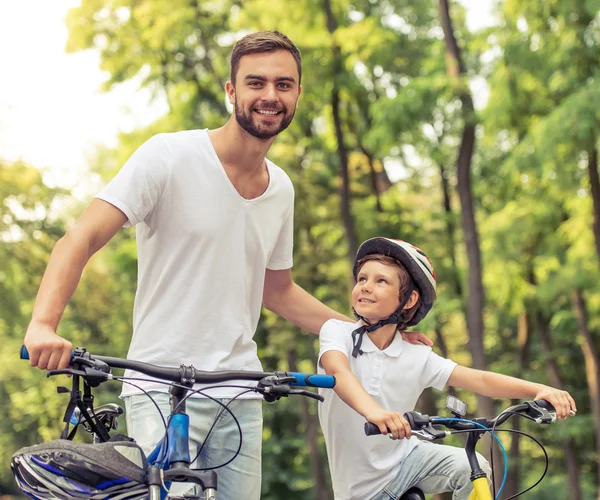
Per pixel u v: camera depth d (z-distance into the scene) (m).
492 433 2.98
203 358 3.27
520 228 19.62
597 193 17.25
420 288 3.48
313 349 21.38
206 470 2.84
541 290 19.66
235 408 3.32
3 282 20.91
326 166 21.92
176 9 20.55
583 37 15.95
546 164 15.88
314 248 21.91
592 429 21.56
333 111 19.50
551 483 25.95
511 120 17.22
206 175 3.27
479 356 17.08
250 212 3.34
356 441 3.46
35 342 2.55
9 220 20.80
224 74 22.11
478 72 20.44
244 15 19.16
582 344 21.02
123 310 26.03
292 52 3.26
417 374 3.50
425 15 20.81
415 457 3.47
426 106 17.03
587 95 14.91
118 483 2.36
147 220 3.29
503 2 16.75
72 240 3.00
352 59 18.77
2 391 24.62
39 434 25.00
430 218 20.52
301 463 24.09
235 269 3.32
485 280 21.16
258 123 3.20
